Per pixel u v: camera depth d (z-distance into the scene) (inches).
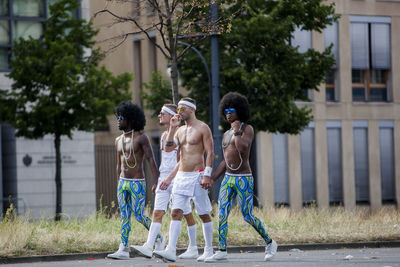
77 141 2231.8
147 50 2748.5
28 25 2183.8
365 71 2795.3
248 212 837.2
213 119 1605.6
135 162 872.9
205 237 858.1
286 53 1756.9
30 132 1860.2
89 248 979.9
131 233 1083.9
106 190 2484.0
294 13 1761.8
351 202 2743.6
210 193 1596.9
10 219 1102.4
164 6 1315.2
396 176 2832.2
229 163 836.0
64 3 1836.9
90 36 1873.8
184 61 1817.2
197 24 1439.5
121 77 1937.7
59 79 1780.3
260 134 2578.7
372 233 1100.5
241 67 1747.0
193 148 842.2
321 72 1812.3
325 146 2706.7
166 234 1055.6
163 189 863.7
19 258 926.4
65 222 1197.7
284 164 2628.0
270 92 1756.9
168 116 913.5
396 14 2832.2
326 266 778.2
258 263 821.9
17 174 2165.4
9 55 2154.3
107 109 1843.0
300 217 1250.6
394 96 2829.7
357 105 2770.7
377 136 2807.6
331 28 2719.0
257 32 1702.8
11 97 1935.3
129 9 1774.1
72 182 2219.5
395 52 2832.2
